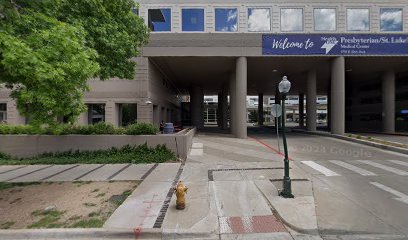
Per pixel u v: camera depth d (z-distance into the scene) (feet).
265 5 73.05
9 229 17.66
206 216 19.88
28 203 22.65
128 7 49.08
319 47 73.05
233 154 47.24
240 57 73.15
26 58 18.58
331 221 18.98
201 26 72.90
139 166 37.45
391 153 48.57
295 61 80.79
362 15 73.87
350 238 16.96
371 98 126.62
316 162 40.29
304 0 73.15
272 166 37.40
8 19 21.33
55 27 21.91
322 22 73.77
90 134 44.86
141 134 44.52
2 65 19.61
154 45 72.33
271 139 72.28
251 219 19.72
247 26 73.20
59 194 24.98
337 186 27.78
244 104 73.82
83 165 38.19
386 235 17.19
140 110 73.61
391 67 95.45
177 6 72.84
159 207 21.62
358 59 79.71
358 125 137.08
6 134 45.24
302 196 24.31
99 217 19.63
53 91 21.08
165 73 99.30
